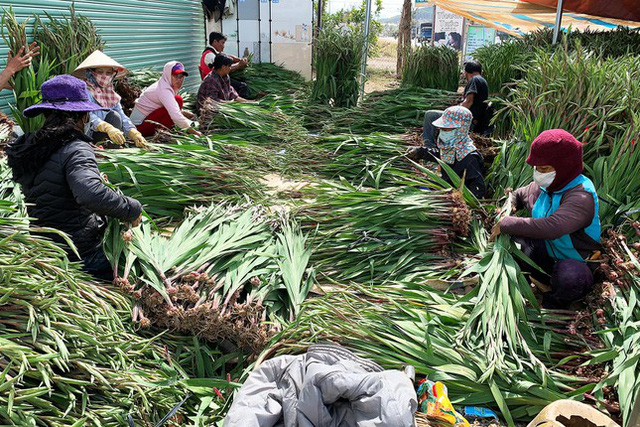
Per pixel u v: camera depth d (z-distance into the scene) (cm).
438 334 279
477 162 434
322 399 208
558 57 443
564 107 410
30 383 205
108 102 494
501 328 272
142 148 475
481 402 252
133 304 284
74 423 194
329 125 698
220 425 234
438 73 874
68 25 586
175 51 959
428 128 546
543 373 253
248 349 284
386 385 212
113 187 328
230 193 444
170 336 283
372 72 1827
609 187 358
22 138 288
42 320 216
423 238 368
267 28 1097
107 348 235
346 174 534
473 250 364
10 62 479
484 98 682
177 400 246
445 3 1373
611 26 1548
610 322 286
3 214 272
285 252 338
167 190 423
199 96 735
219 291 298
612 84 400
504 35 1783
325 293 315
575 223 300
